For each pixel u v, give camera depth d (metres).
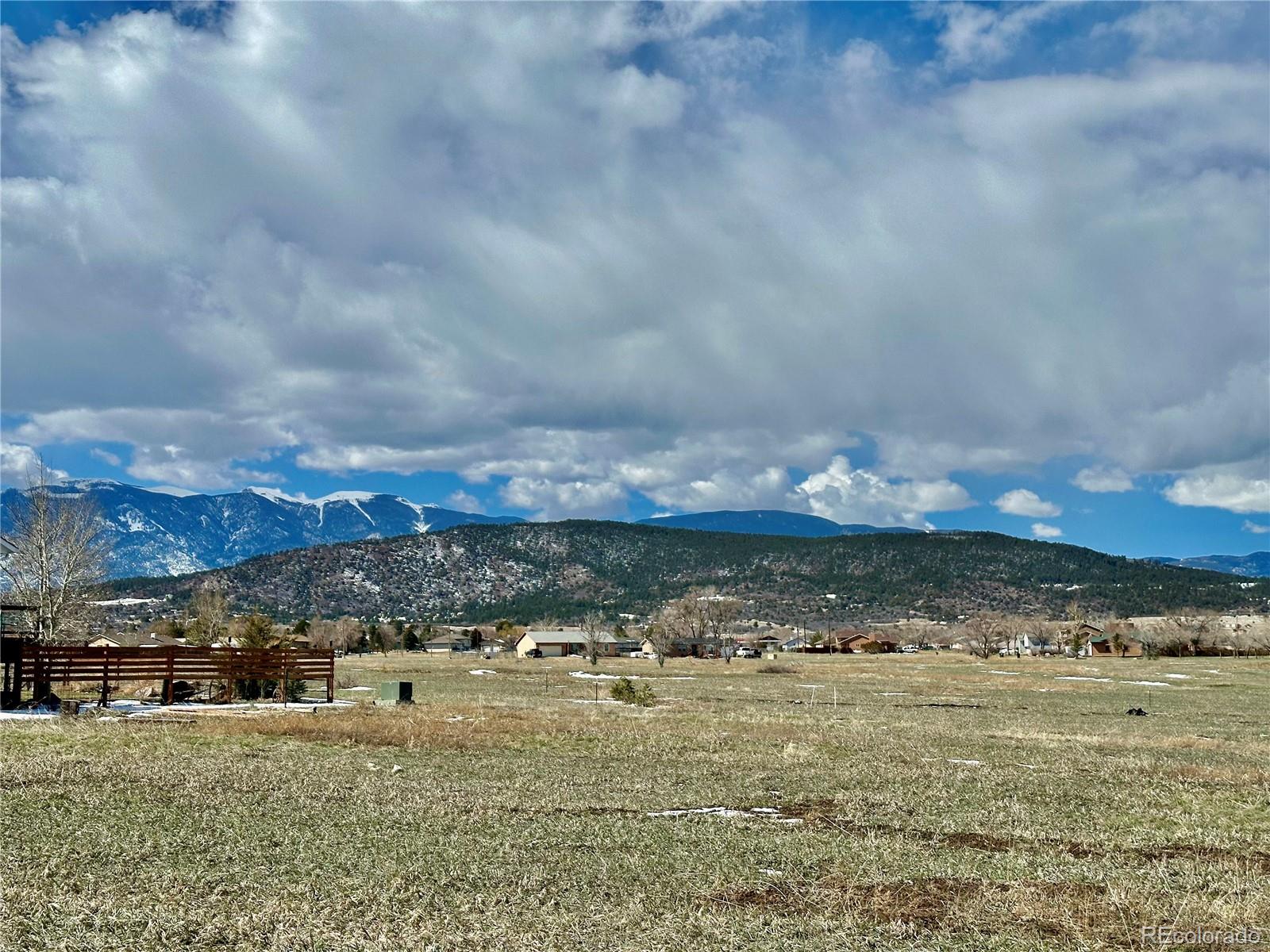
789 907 12.55
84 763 21.27
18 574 59.47
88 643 63.81
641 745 28.73
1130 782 23.39
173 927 11.05
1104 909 12.51
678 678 88.50
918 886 13.57
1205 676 98.50
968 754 28.70
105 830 15.29
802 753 27.36
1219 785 23.11
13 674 33.66
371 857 14.23
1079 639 164.50
